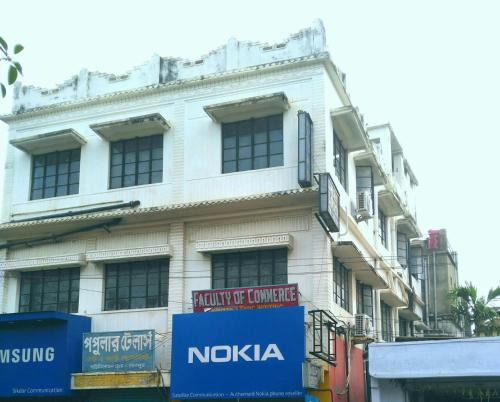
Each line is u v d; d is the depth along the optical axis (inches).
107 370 821.9
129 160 943.7
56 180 981.8
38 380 842.2
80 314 903.7
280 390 730.2
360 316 903.1
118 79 981.8
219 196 873.5
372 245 1084.5
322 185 785.6
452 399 722.8
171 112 935.7
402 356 702.5
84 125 980.6
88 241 930.1
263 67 891.4
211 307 808.9
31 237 962.7
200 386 761.6
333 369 812.6
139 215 893.2
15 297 948.0
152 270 894.4
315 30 885.2
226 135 898.1
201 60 940.0
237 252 856.3
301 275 815.7
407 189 1585.9
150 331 817.5
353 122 898.7
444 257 1733.5
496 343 671.8
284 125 866.8
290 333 743.1
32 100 1024.9
